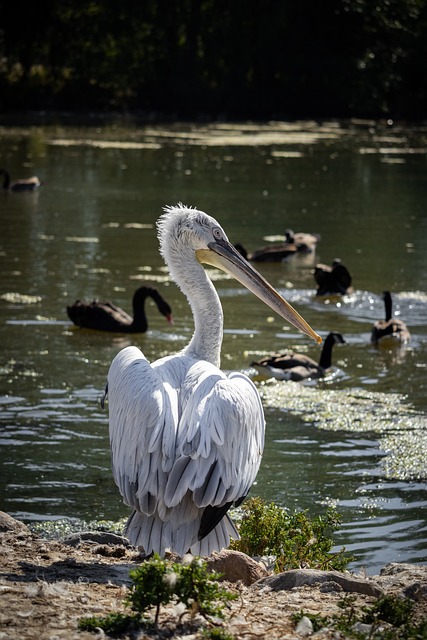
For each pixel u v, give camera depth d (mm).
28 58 66000
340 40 67062
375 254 23984
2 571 6355
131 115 65562
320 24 66312
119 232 25500
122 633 5254
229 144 50125
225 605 5512
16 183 33000
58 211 28812
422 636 5324
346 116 68938
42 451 10875
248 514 9039
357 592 6238
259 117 67562
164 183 35438
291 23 66625
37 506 9398
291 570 6500
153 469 5613
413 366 15016
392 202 32500
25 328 16547
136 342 16172
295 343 16203
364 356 15586
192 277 7469
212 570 6676
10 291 18969
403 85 69375
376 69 66625
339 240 25797
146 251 23156
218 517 5582
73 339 16031
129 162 41406
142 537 5633
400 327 16641
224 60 67375
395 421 12250
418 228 27734
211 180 36688
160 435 5680
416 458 10945
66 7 64688
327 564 7492
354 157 45844
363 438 11586
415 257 23641
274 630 5434
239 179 37188
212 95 67250
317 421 12234
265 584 6422
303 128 61469
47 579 6238
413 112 69875
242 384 6094
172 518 5633
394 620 5629
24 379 13570
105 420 11953
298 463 10734
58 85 66812
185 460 5539
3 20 63562
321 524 8047
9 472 10227
